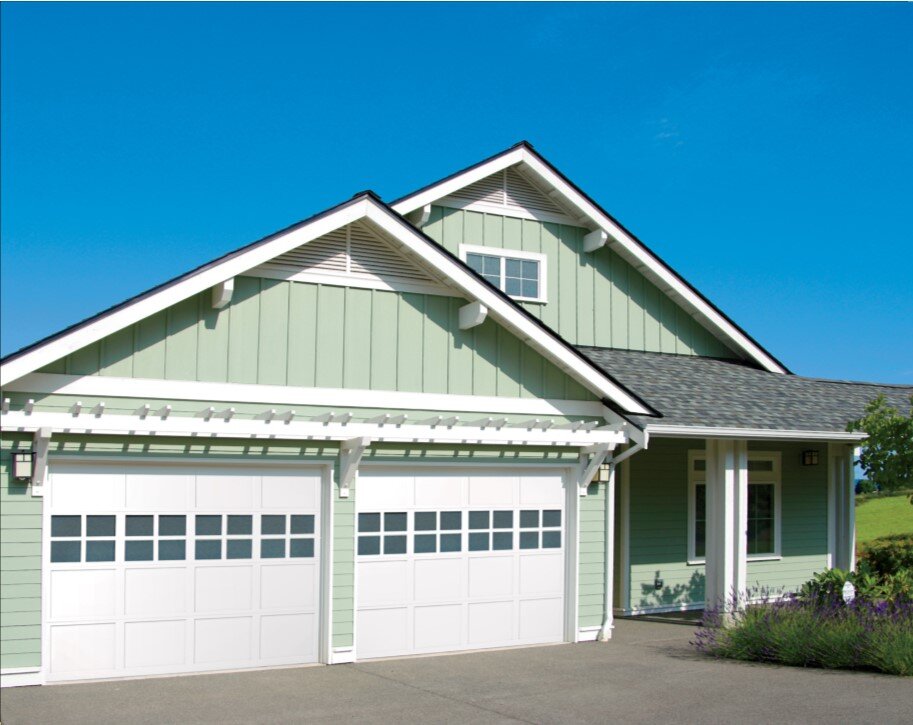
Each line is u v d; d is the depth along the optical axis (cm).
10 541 974
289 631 1112
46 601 993
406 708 916
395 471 1195
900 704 922
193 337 1068
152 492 1054
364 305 1166
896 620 1135
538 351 1273
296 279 1130
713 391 1562
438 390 1202
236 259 1048
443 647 1211
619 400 1275
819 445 1855
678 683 1031
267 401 1099
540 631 1281
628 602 1597
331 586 1125
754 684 1022
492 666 1127
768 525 1780
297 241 1087
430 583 1209
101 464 1030
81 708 894
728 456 1409
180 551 1062
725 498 1402
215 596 1077
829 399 1689
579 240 1709
